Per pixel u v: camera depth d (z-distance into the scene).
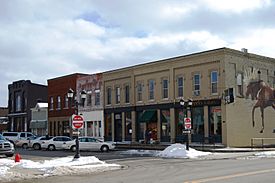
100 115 53.06
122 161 27.36
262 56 43.09
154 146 42.59
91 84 54.88
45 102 72.75
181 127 42.88
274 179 15.34
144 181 15.70
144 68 47.28
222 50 39.19
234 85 39.78
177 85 43.47
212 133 40.03
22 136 51.78
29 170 20.98
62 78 60.16
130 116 49.00
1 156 33.47
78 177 18.39
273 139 43.41
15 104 74.06
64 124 59.03
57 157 32.91
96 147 41.22
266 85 43.31
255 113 41.69
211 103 39.84
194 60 41.78
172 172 19.17
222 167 21.23
